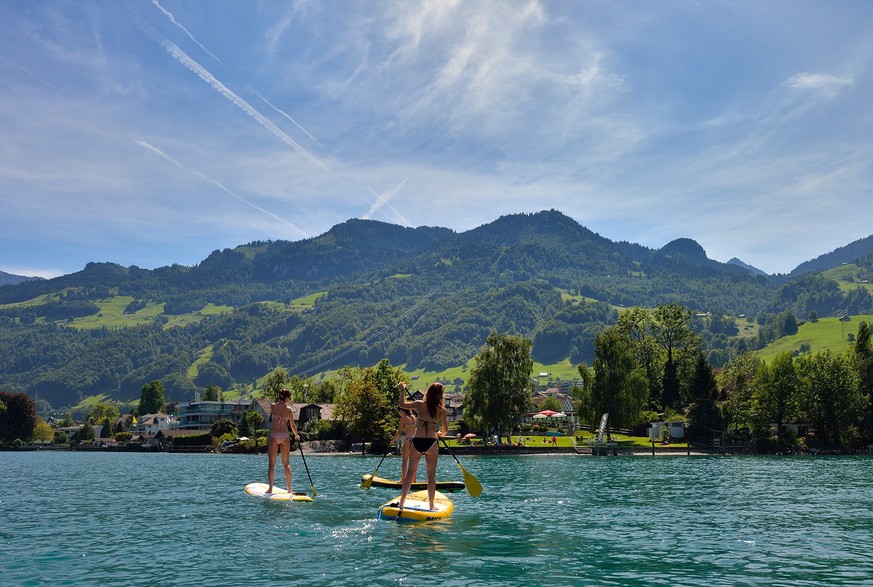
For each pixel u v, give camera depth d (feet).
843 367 317.22
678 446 305.32
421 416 61.36
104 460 272.31
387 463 210.38
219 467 185.98
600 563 43.50
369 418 308.40
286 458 79.51
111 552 46.03
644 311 393.50
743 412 320.70
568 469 167.63
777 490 103.81
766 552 48.21
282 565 41.75
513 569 41.24
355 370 468.75
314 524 57.41
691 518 66.90
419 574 39.63
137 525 58.49
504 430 316.19
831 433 314.96
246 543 48.85
